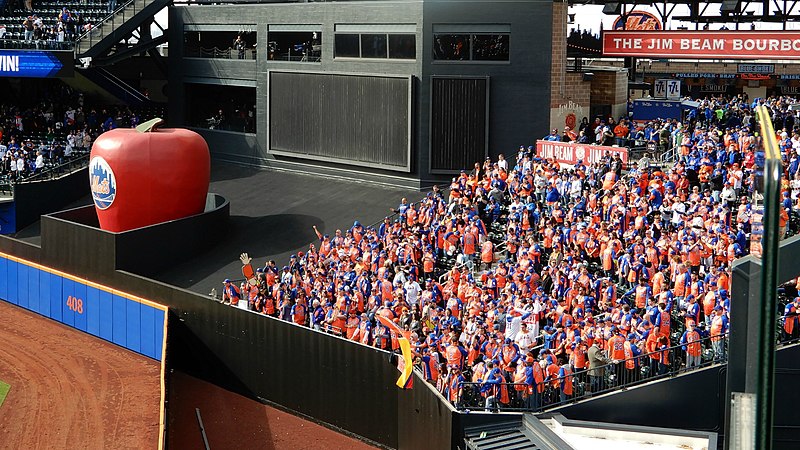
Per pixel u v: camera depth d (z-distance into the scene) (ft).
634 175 118.62
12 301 152.35
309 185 163.73
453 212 123.65
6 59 178.91
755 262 28.45
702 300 90.79
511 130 146.92
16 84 208.03
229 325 116.67
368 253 116.57
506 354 87.76
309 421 107.04
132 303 128.67
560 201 121.29
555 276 100.58
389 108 152.97
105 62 184.44
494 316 93.20
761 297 24.00
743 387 39.58
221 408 110.83
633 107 164.86
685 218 105.81
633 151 134.62
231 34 180.04
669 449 78.79
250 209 157.28
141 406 109.09
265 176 172.14
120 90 206.18
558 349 88.58
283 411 110.42
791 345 84.84
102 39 180.75
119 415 106.01
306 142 166.81
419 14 147.43
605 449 78.28
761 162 26.37
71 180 173.27
